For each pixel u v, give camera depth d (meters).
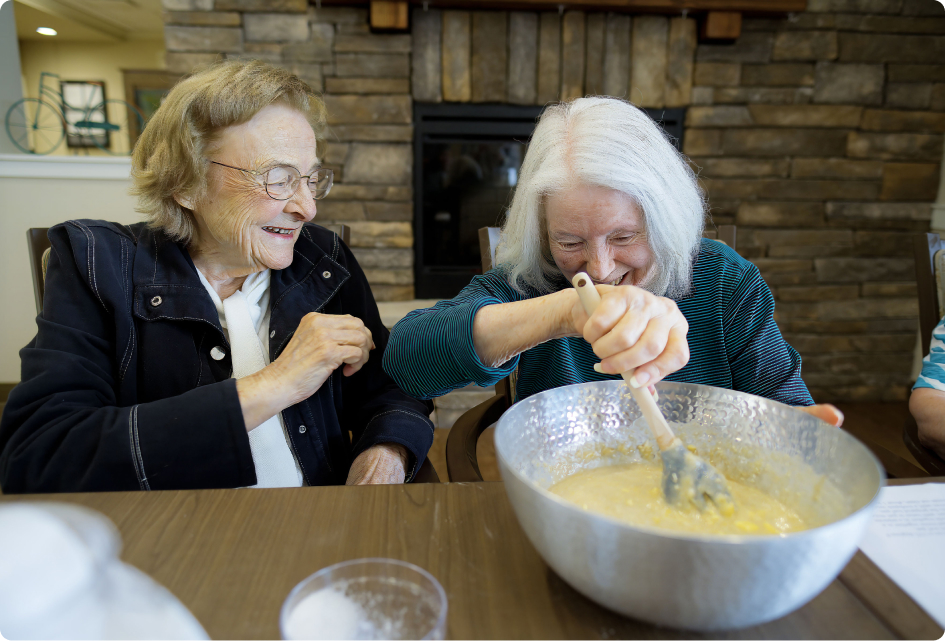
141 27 5.21
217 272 0.95
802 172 2.54
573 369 0.94
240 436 0.73
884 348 2.70
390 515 0.56
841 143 2.52
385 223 2.55
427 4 2.30
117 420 0.71
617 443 0.64
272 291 0.96
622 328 0.53
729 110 2.47
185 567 0.48
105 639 0.29
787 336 2.67
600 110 0.78
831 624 0.43
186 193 0.86
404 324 0.82
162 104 0.88
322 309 0.99
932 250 1.15
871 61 2.46
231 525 0.54
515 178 2.58
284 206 0.88
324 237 1.06
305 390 0.81
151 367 0.86
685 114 2.50
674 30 2.40
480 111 2.47
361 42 2.36
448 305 0.85
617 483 0.57
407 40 2.37
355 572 0.40
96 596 0.29
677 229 0.78
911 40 2.44
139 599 0.32
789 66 2.45
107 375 0.83
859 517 0.36
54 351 0.78
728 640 0.42
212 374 0.89
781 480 0.56
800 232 2.59
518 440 0.56
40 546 0.28
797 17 2.40
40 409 0.73
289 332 0.94
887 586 0.47
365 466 0.86
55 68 5.65
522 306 0.70
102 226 0.90
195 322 0.87
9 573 0.27
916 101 2.50
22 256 2.35
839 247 2.60
